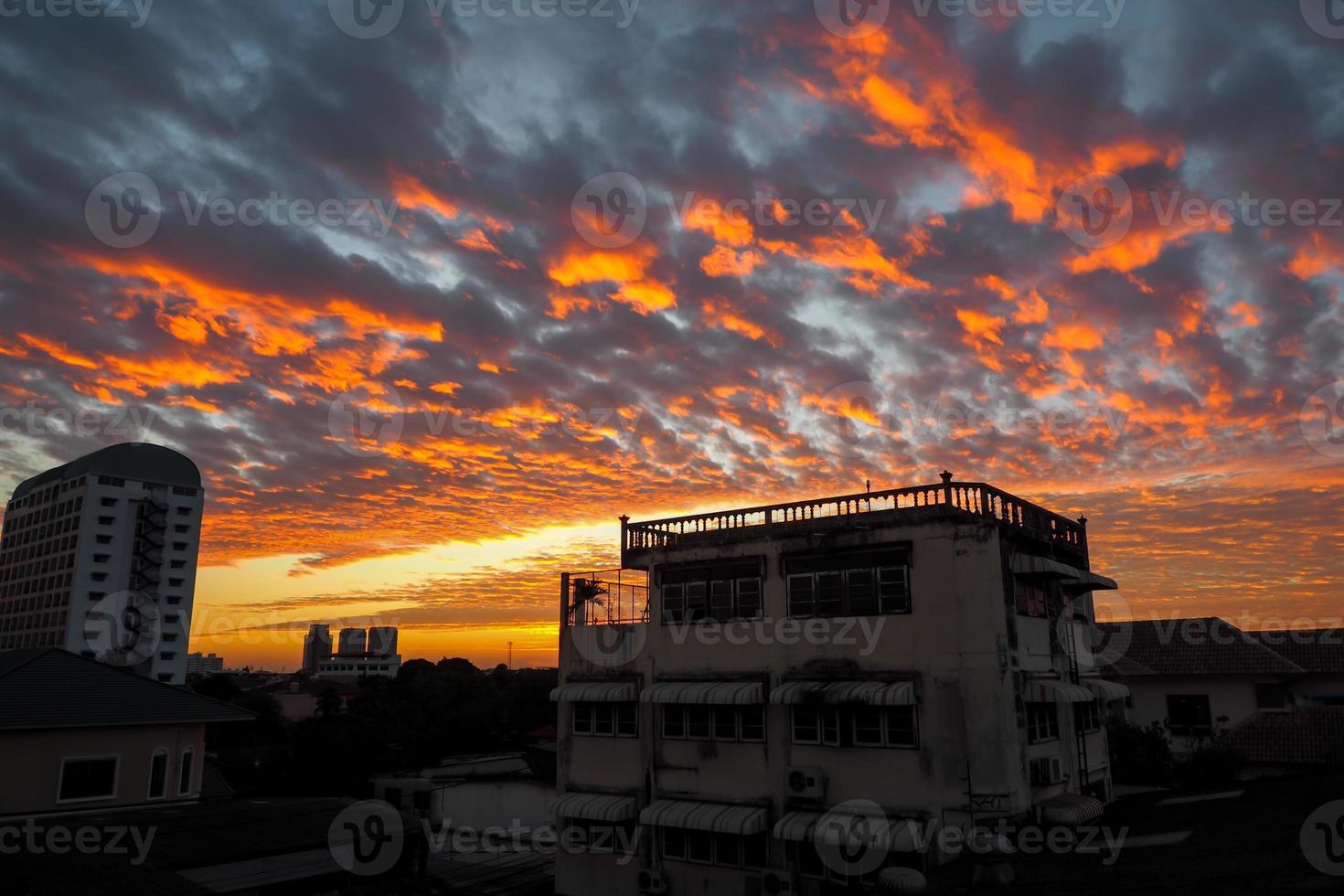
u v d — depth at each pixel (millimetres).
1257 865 12055
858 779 21375
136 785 23797
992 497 21984
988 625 20391
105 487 97438
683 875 23812
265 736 74312
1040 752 21312
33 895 15594
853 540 22766
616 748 26016
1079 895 12305
